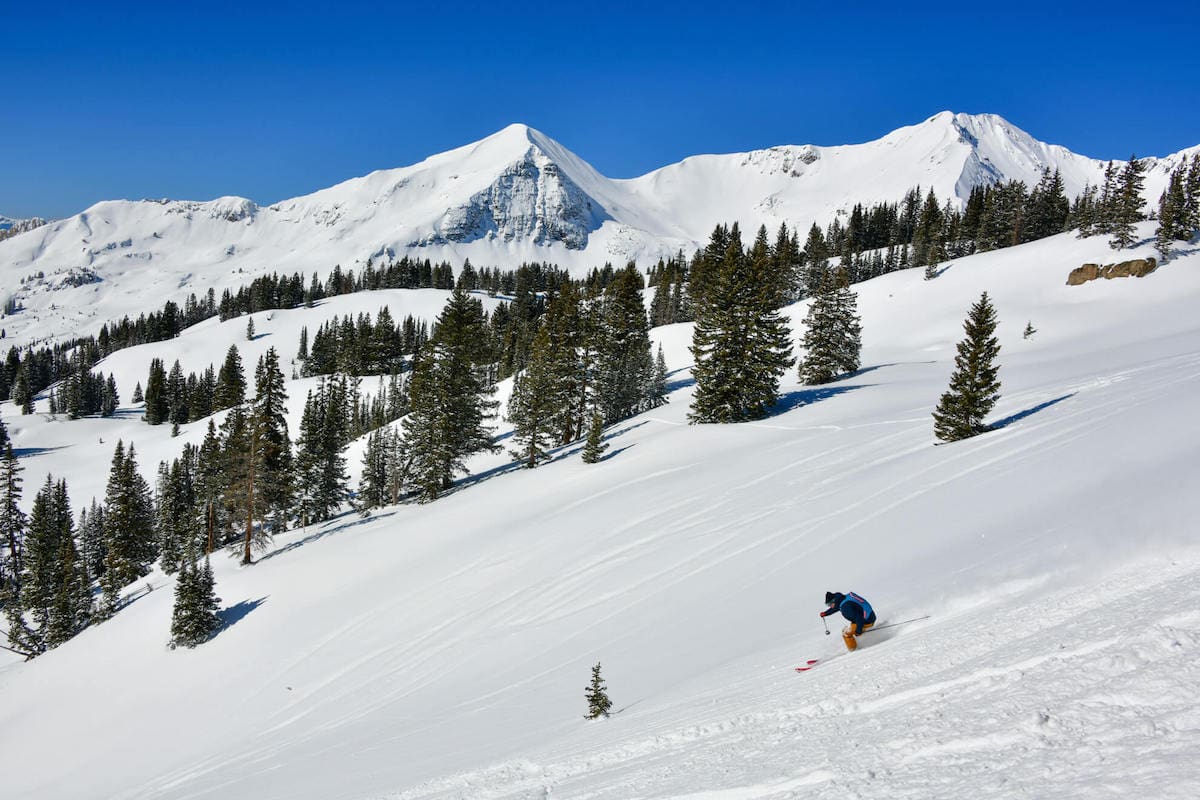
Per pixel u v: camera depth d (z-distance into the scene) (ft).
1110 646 21.33
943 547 45.52
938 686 23.36
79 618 175.73
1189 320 188.44
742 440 125.90
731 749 24.30
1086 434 61.36
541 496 121.39
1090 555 32.99
